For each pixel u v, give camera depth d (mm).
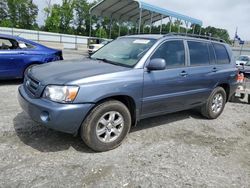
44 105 3297
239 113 6922
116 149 3896
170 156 3818
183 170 3449
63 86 3307
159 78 4254
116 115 3838
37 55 7836
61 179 2996
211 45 5715
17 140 3877
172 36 4762
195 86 5086
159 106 4430
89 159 3521
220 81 5773
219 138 4793
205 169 3535
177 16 16062
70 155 3586
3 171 3051
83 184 2938
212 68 5508
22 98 3725
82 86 3371
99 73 3617
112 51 4805
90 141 3609
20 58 7496
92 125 3568
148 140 4348
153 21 19484
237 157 4031
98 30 47500
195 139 4613
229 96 6328
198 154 3980
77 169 3238
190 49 5062
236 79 6371
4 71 7297
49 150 3672
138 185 3016
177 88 4652
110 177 3127
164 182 3125
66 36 39344
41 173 3080
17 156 3424
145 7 14273
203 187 3102
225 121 5984
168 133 4777
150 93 4176
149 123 5223
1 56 7145
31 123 4547
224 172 3508
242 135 5125
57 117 3246
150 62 4039
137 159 3635
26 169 3135
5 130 4184
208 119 5934
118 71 3789
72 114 3314
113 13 19953
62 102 3295
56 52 8461
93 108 3574
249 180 3369
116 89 3668
